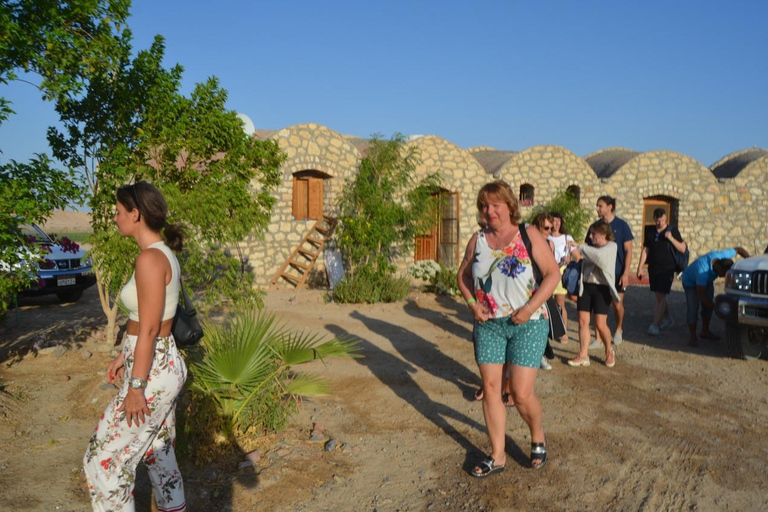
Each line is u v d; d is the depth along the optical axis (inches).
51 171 201.6
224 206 232.2
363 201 503.5
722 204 709.9
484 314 147.2
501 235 146.5
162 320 106.6
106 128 240.5
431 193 605.9
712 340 318.0
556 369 255.3
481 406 208.7
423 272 486.3
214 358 162.9
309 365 254.5
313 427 185.5
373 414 199.5
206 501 137.2
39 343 259.1
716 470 159.6
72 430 178.1
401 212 509.0
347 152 557.6
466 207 616.7
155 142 237.0
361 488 147.6
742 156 809.5
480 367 152.4
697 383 237.5
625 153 793.6
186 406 171.8
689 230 700.7
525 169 644.7
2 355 249.8
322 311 377.1
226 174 249.8
